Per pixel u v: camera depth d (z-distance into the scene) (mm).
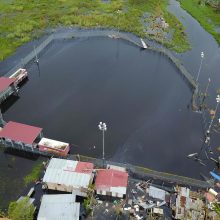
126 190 45844
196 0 120500
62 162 47281
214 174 49969
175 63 79188
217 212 42062
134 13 105188
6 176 48688
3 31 91250
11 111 62250
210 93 70312
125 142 55969
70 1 113688
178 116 63094
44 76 73125
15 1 112562
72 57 81312
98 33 92875
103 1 115250
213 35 96875
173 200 44312
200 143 56875
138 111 63781
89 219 42250
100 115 61969
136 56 83250
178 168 51688
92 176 46719
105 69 76938
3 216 41750
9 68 75562
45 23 96438
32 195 45531
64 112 62281
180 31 95875
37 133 52844
